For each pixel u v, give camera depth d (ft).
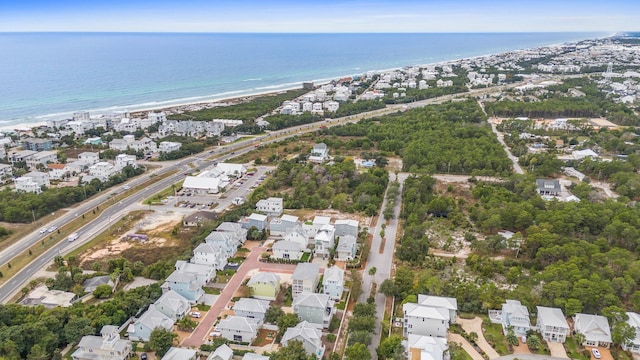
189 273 447.83
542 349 366.02
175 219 635.25
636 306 403.54
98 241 566.36
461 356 352.49
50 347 356.59
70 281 455.63
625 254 467.93
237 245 547.90
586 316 383.65
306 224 580.30
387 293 432.25
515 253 520.83
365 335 360.07
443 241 552.00
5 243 561.43
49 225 619.26
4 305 394.52
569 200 633.61
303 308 391.86
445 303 397.80
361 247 543.80
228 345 366.84
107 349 349.41
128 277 469.16
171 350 348.38
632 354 359.87
